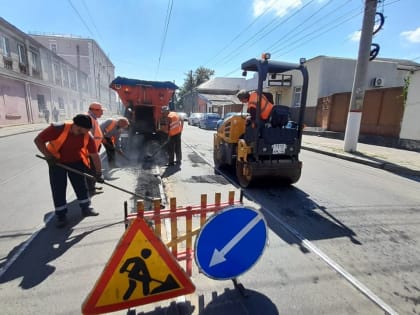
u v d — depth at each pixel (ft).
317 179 19.45
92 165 12.12
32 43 66.08
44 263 8.07
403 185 18.39
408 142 32.89
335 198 15.15
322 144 37.45
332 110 48.37
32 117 66.23
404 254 9.23
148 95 29.48
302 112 15.99
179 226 10.68
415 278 7.89
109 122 19.93
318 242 9.95
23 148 29.60
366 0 27.35
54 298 6.63
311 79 55.77
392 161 25.17
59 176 10.04
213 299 6.77
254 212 6.73
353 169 23.35
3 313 6.10
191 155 28.43
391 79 57.11
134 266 5.80
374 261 8.74
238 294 6.98
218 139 21.97
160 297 6.22
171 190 15.87
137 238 5.72
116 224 10.80
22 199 13.57
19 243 9.22
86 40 134.21
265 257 8.82
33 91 67.51
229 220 6.46
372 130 39.29
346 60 53.57
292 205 13.88
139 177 18.21
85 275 7.55
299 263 8.51
